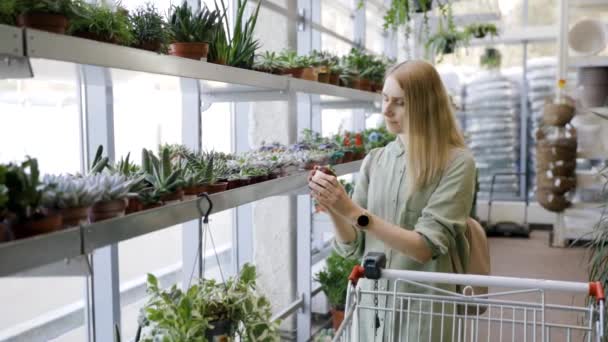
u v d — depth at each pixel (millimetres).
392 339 1492
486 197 7574
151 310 1487
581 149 6223
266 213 3746
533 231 7176
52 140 2033
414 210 1814
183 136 2533
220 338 1583
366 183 2008
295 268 3752
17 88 1894
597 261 2207
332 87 2998
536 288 1336
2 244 989
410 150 1773
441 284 1771
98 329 2227
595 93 6156
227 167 2113
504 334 3223
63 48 1194
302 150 2789
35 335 2094
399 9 3887
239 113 3537
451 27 5145
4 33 1056
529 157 7453
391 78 1811
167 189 1566
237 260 3629
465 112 7504
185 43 1881
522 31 7094
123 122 2311
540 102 7281
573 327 1303
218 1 3047
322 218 3795
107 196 1305
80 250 1180
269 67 2604
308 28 4188
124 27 1505
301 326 3748
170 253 2783
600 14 6543
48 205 1162
